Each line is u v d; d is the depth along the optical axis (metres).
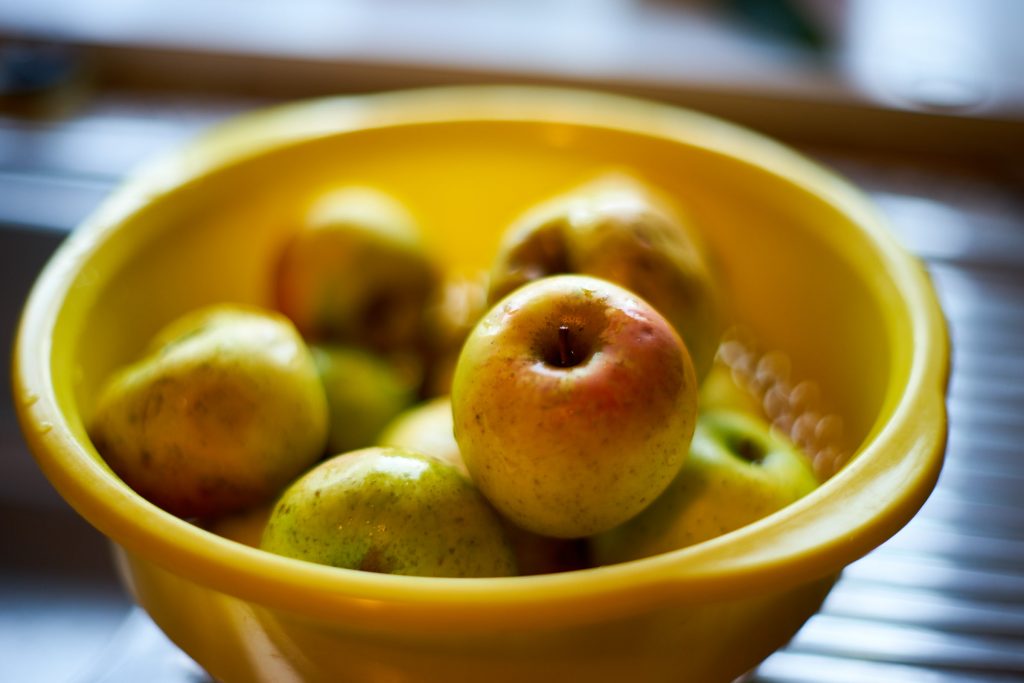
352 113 0.58
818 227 0.51
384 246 0.52
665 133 0.56
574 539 0.43
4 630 0.60
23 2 0.82
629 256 0.44
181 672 0.44
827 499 0.36
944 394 0.40
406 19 0.83
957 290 0.59
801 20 0.81
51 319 0.43
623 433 0.38
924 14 0.87
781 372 0.54
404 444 0.45
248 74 0.77
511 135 0.57
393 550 0.39
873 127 0.72
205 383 0.43
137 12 0.81
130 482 0.43
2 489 0.63
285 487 0.44
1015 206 0.66
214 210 0.53
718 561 0.35
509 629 0.34
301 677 0.37
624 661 0.36
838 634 0.44
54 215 0.62
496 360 0.39
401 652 0.35
